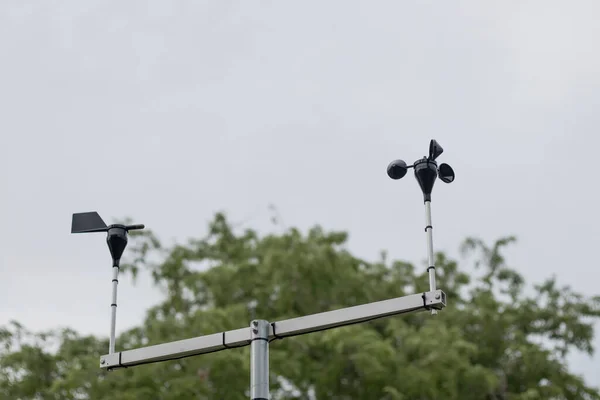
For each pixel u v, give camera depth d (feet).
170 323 101.86
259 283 109.09
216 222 120.37
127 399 93.81
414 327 115.96
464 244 130.82
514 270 129.80
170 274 114.73
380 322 114.21
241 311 102.17
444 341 101.71
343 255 112.27
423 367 100.42
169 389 97.71
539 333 124.67
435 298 30.71
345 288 108.68
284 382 106.11
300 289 106.42
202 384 96.99
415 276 120.47
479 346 112.57
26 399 104.94
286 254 106.42
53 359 107.65
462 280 123.65
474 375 100.42
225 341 33.50
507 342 114.01
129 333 109.70
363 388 102.27
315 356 107.86
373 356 97.66
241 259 116.47
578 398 111.24
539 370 111.04
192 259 117.19
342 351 101.24
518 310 124.47
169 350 34.27
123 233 36.81
